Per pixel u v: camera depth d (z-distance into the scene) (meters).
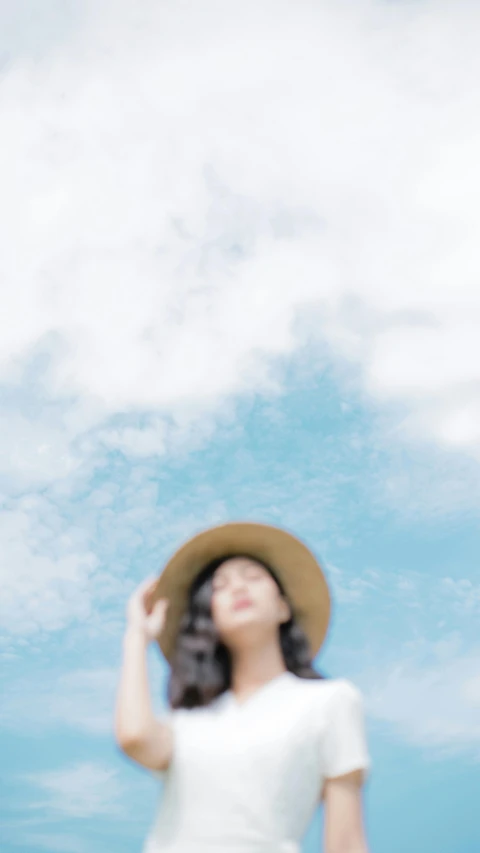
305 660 4.45
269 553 4.64
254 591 4.36
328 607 4.64
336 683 4.07
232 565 4.49
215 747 3.90
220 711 4.11
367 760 3.91
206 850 3.70
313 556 4.62
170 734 3.97
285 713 3.97
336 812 3.81
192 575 4.62
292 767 3.84
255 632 4.25
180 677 4.30
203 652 4.31
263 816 3.74
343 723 3.94
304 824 3.84
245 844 3.69
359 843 3.79
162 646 4.55
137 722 3.84
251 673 4.22
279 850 3.70
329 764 3.88
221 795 3.79
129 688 3.94
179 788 3.85
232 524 4.55
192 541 4.55
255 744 3.88
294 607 4.63
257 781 3.79
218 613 4.32
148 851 3.84
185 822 3.78
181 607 4.59
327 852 3.78
